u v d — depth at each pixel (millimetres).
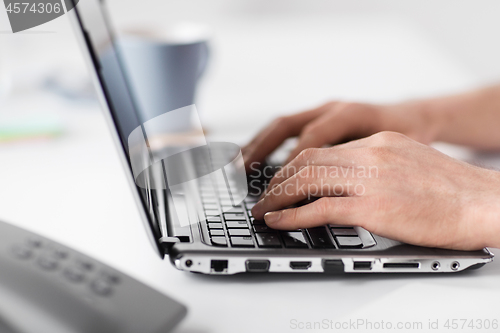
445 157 611
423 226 527
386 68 1228
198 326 441
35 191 693
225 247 505
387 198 535
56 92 979
